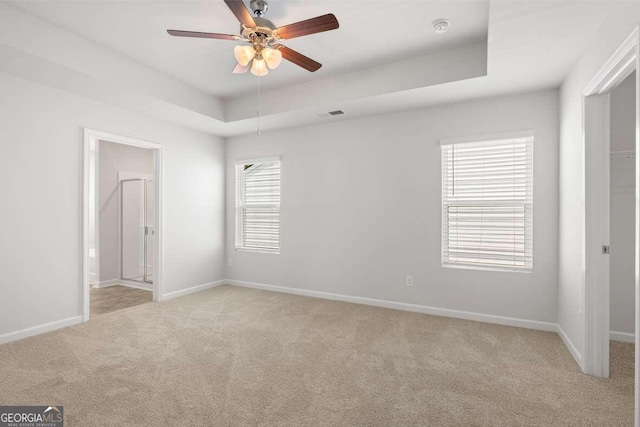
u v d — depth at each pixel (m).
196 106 3.97
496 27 2.18
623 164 2.99
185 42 2.92
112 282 5.42
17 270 2.98
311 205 4.54
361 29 2.72
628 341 2.96
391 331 3.21
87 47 2.88
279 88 3.98
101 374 2.35
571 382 2.25
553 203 3.21
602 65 2.10
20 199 3.00
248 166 5.16
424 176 3.80
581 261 2.43
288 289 4.73
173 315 3.70
